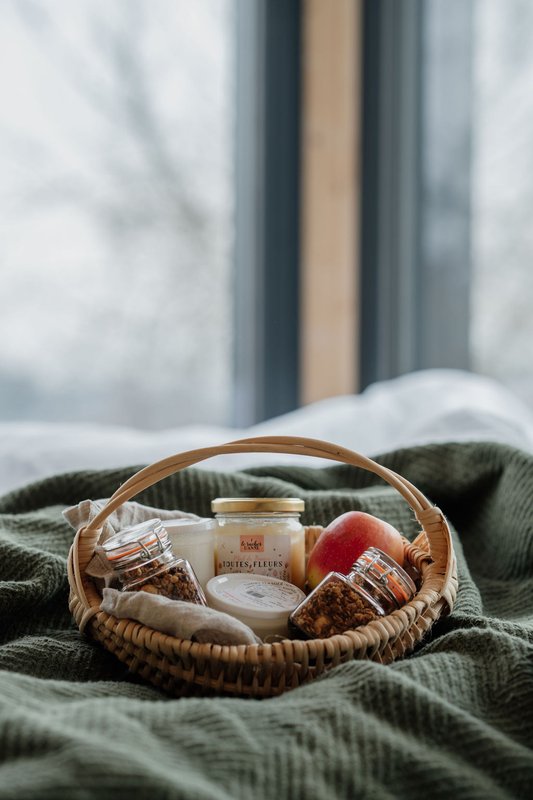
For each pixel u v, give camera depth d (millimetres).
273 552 926
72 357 2262
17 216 2203
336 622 840
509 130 2273
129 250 2342
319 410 1870
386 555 873
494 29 2312
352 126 2531
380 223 2543
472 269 2338
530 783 726
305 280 2561
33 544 1031
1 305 2182
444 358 2389
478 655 856
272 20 2551
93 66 2303
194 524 917
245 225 2520
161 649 806
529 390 2209
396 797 699
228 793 668
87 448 1426
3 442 1453
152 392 2361
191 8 2441
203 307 2443
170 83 2410
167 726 708
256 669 798
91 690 803
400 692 763
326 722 733
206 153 2463
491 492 1174
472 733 749
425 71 2451
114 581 884
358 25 2535
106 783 636
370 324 2557
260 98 2539
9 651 879
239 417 2490
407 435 1460
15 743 668
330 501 1100
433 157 2432
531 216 2221
